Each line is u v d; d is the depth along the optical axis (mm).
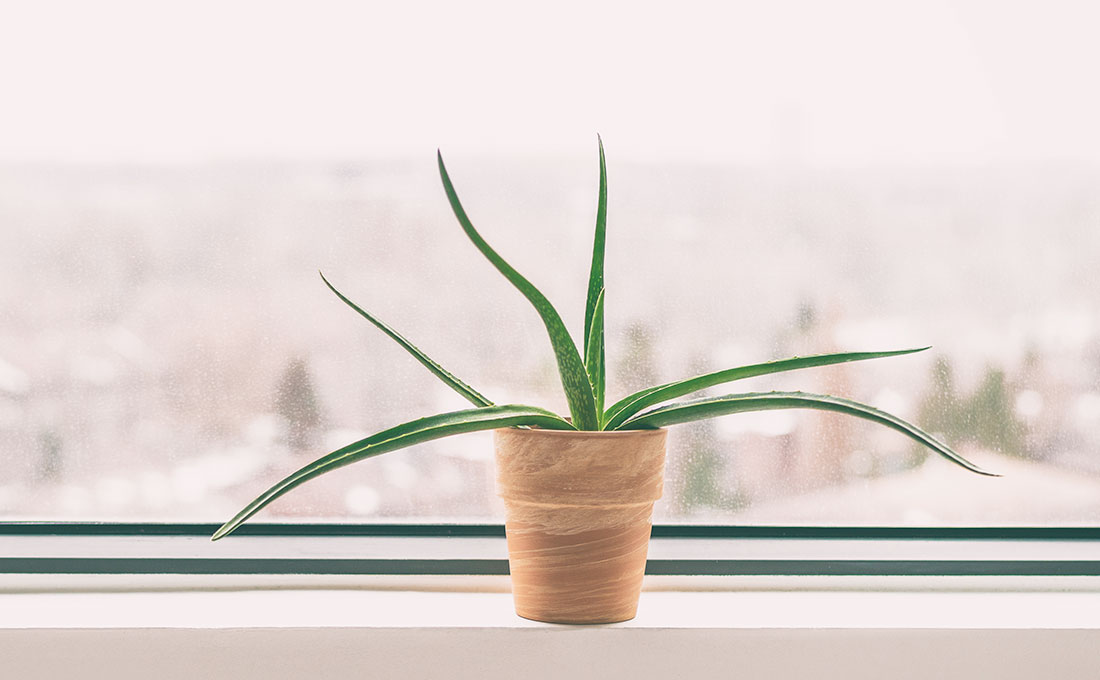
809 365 1439
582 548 1449
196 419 1628
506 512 1476
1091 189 1643
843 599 1562
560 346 1413
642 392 1471
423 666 1459
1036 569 1601
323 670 1459
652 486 1457
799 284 1641
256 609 1509
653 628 1461
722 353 1642
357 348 1632
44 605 1515
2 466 1619
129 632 1455
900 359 1646
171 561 1568
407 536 1628
